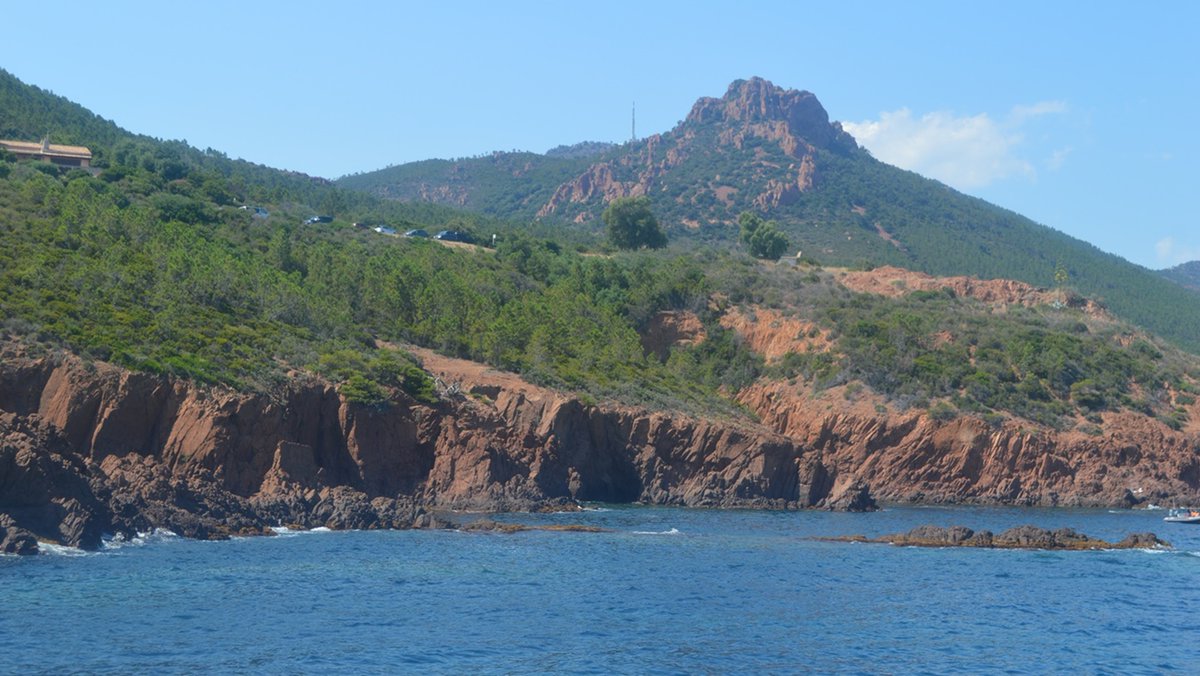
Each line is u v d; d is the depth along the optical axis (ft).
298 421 298.97
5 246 329.31
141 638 159.63
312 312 364.79
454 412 337.72
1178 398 471.21
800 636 176.76
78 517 218.38
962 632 183.21
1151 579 234.99
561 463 358.02
